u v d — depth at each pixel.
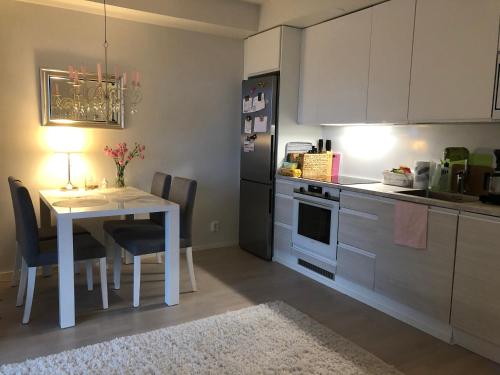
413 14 2.90
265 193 4.07
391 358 2.37
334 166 4.02
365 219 3.05
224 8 3.94
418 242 2.65
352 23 3.41
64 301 2.60
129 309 2.91
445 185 3.04
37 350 2.35
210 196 4.48
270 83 3.90
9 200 3.49
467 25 2.57
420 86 2.88
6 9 3.33
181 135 4.21
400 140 3.47
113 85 3.79
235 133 4.54
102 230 3.95
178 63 4.11
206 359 2.25
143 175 4.06
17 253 3.22
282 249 3.99
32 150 3.54
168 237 2.94
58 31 3.53
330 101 3.66
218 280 3.54
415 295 2.71
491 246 2.27
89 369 2.14
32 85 3.47
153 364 2.19
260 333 2.56
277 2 3.85
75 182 3.74
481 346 2.42
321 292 3.33
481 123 2.86
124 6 3.48
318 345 2.44
